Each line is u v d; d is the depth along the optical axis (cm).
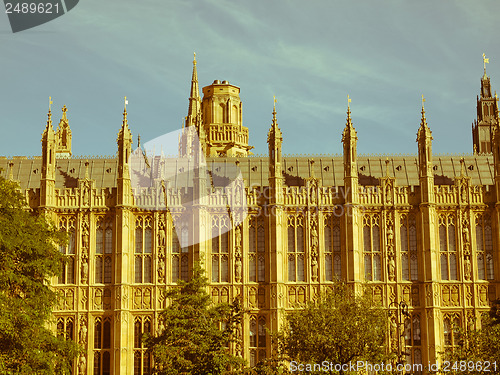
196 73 10344
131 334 8850
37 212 8694
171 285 8925
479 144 10294
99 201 9069
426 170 9062
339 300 7481
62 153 10331
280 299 8862
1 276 6397
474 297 8894
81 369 8750
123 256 8894
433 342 8769
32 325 6481
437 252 8981
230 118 10819
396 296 8931
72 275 8962
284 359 7175
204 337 7375
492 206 9044
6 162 9569
